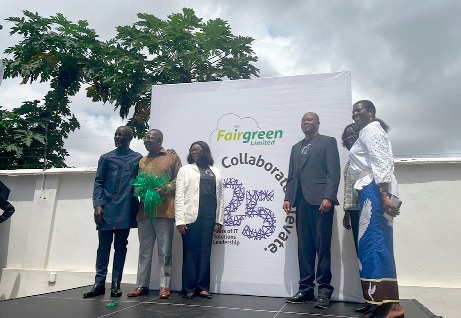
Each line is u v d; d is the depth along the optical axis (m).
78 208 5.74
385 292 2.83
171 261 3.99
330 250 3.70
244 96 4.41
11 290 5.69
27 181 6.05
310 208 3.67
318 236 3.58
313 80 4.19
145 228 4.03
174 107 4.62
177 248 4.32
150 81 10.12
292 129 4.19
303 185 3.66
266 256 4.05
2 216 5.61
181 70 10.20
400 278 4.46
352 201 3.54
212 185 4.01
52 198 5.84
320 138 3.78
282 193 4.12
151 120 4.67
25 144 9.65
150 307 3.34
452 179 4.48
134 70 10.38
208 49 10.45
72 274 5.50
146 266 4.01
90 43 10.82
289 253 3.99
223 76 10.35
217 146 4.40
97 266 4.00
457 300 4.21
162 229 3.94
